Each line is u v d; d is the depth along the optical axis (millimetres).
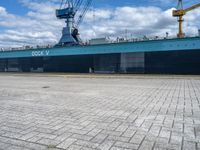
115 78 25500
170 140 4840
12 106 8930
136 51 34875
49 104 9266
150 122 6293
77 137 5113
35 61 47344
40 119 6801
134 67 35125
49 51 44906
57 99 10531
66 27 48719
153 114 7246
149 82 19594
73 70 41969
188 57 30594
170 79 22484
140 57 34531
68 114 7395
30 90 14375
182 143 4656
